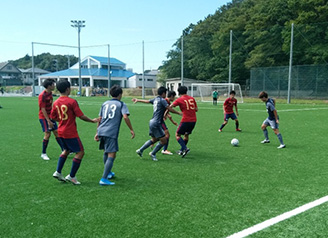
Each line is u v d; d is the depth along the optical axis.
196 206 3.50
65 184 4.36
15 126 10.90
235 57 40.12
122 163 5.61
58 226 3.01
